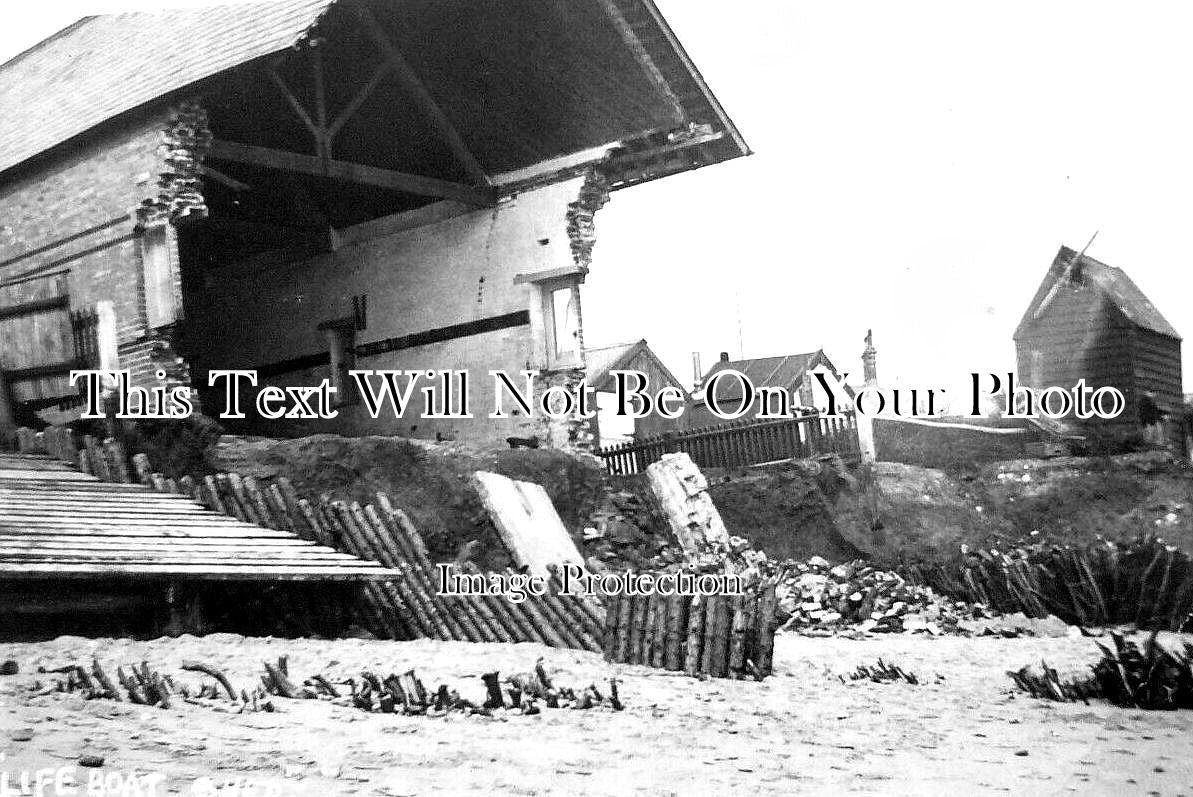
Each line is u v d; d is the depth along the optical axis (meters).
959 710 11.62
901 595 20.80
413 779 7.45
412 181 24.56
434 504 20.73
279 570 14.54
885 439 29.97
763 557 22.73
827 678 13.86
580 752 8.77
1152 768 8.73
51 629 13.57
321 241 28.09
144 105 20.31
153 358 20.52
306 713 9.75
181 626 14.05
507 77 24.98
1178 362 32.81
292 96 23.06
